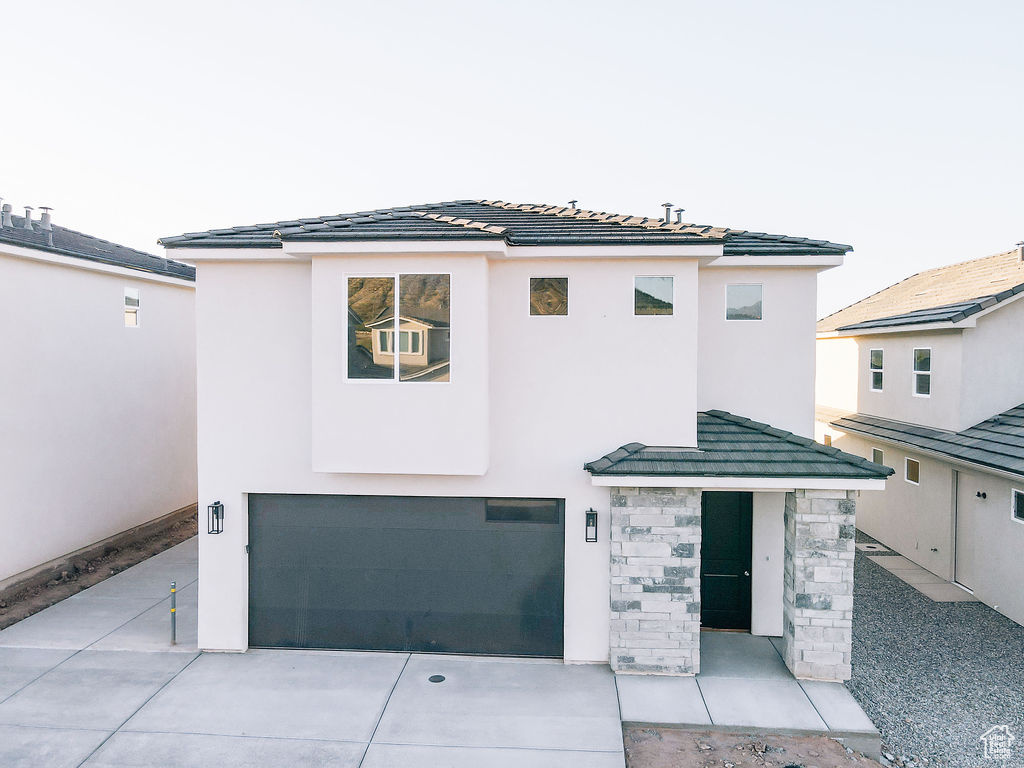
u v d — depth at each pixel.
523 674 9.49
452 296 9.41
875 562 16.00
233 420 10.14
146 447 16.48
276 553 10.28
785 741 8.01
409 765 7.40
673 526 9.41
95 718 8.27
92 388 14.58
